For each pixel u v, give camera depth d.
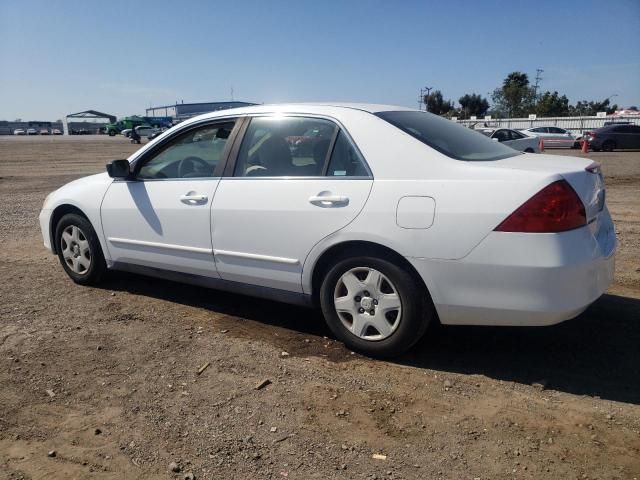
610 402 3.18
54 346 3.98
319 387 3.38
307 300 3.98
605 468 2.60
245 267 4.14
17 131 89.94
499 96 78.12
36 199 11.74
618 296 4.86
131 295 5.09
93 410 3.15
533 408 3.13
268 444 2.81
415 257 3.39
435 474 2.58
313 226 3.74
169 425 2.99
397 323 3.59
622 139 28.41
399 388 3.37
